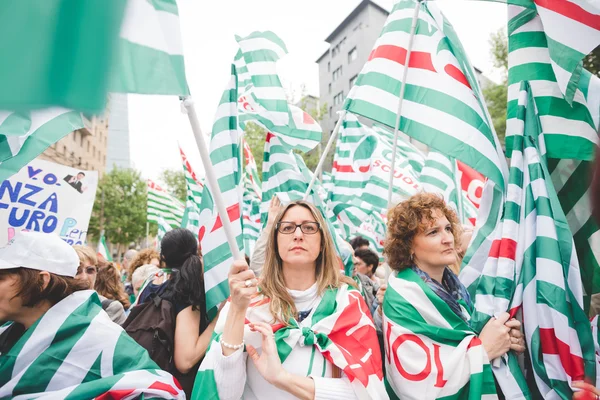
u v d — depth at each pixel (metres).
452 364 1.59
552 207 1.77
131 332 1.97
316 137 3.37
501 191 2.00
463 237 2.55
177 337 1.95
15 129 1.55
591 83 1.93
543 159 1.90
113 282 3.34
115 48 0.77
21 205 2.81
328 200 4.30
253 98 3.29
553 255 1.70
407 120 2.17
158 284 2.22
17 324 1.77
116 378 1.57
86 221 3.10
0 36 0.67
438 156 3.62
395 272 2.01
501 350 1.66
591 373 1.59
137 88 1.05
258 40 3.34
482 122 2.09
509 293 1.77
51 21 0.71
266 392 1.57
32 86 0.68
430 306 1.72
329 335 1.61
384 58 2.30
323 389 1.45
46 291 1.62
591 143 1.86
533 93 2.00
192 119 1.26
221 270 2.28
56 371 1.55
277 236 1.80
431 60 2.21
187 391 1.93
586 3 1.83
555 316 1.64
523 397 1.60
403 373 1.63
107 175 31.53
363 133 4.35
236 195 2.53
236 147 2.66
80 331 1.62
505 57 13.19
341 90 30.38
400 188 4.21
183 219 5.49
